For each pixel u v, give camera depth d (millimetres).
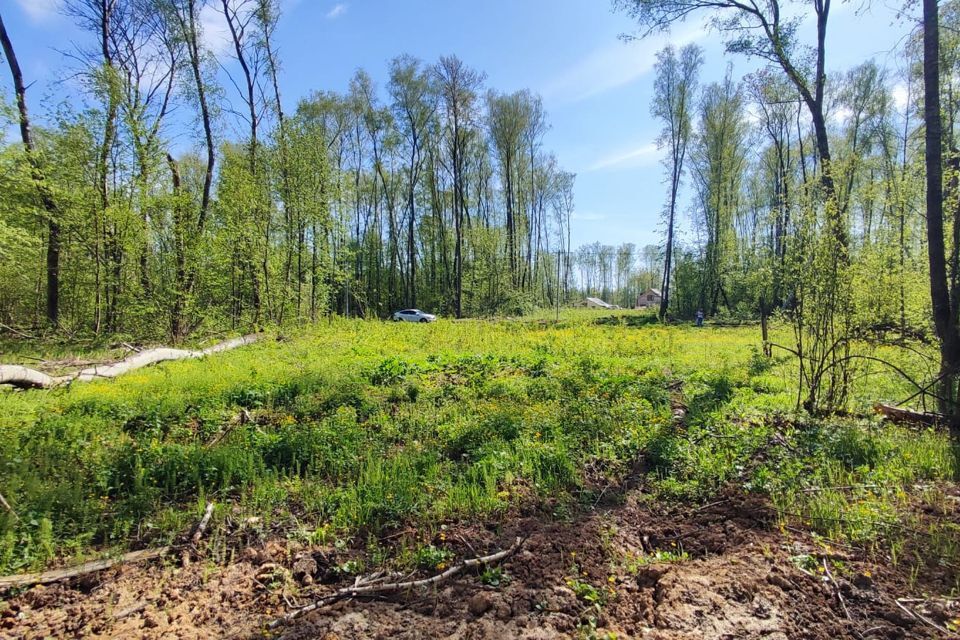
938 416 6066
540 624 2756
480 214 45219
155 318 16312
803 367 6832
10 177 14000
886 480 4398
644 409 6613
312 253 20188
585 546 3561
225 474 4598
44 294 18797
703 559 3418
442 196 41094
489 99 36719
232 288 18516
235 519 4020
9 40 15211
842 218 6402
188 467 4727
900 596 2914
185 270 16359
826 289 6473
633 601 2955
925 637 2572
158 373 9789
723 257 29766
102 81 14766
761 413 6609
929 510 3973
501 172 42031
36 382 8492
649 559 3422
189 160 27828
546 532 3770
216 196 19375
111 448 5289
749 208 35500
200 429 6211
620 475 4844
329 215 20359
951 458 4867
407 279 44156
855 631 2635
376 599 3057
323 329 18984
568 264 56094
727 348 13695
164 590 3162
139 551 3600
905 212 7113
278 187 18891
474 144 40562
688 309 34750
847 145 26828
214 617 2908
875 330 6535
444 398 7523
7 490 4129
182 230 16000
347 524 3908
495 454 5051
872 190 6891
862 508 3848
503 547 3572
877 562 3270
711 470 4719
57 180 15047
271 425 6328
